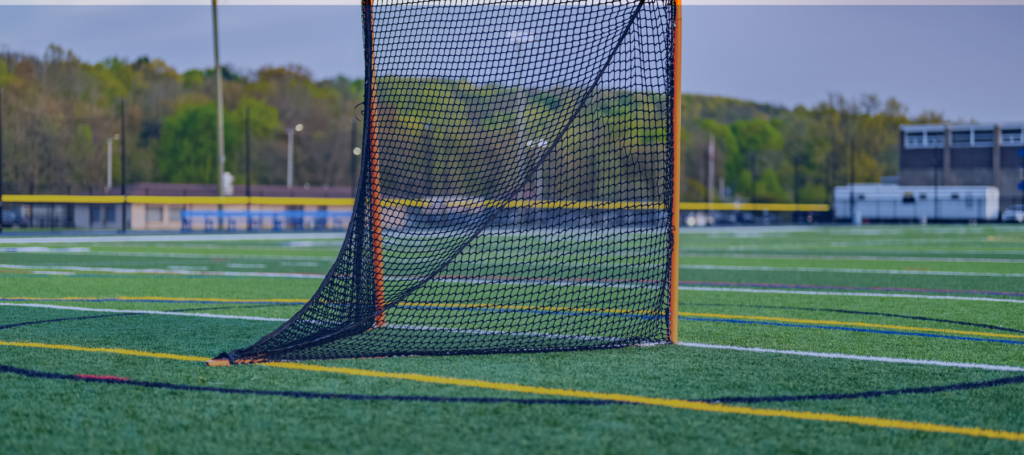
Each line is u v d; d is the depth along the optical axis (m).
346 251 5.32
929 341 5.34
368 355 4.64
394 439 3.02
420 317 6.06
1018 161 60.62
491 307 6.59
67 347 5.00
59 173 55.16
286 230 33.53
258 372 4.21
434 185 5.95
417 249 6.15
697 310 7.05
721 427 3.18
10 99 52.53
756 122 85.12
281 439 3.03
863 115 80.38
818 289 8.98
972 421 3.29
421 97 5.64
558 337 5.24
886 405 3.54
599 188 6.02
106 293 8.35
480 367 4.35
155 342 5.21
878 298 8.04
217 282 9.70
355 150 47.16
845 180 80.56
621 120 5.55
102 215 39.69
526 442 2.98
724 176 82.94
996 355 4.80
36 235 25.58
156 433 3.11
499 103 5.69
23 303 7.40
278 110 66.75
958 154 62.38
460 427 3.18
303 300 7.78
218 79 30.83
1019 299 7.95
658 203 5.49
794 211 58.81
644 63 5.30
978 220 49.25
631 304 5.96
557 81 5.57
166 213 38.31
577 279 9.05
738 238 26.50
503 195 6.01
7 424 3.23
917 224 48.78
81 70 60.16
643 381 4.01
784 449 2.91
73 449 2.93
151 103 63.44
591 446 2.93
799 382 4.00
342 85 70.12
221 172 31.25
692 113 90.81
